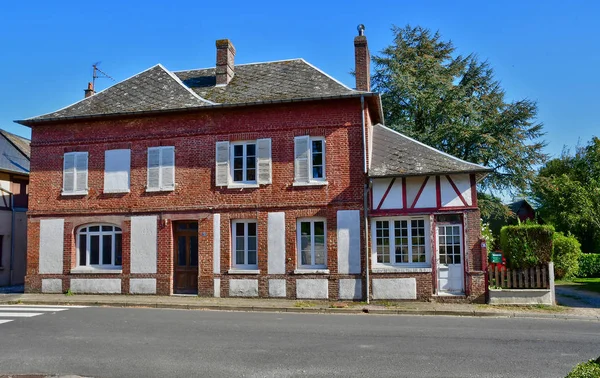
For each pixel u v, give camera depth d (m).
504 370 7.59
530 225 16.30
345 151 16.67
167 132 17.97
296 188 16.88
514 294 15.05
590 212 28.45
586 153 34.94
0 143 24.12
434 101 28.45
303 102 17.00
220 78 19.36
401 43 31.77
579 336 10.33
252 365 7.94
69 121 18.69
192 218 17.50
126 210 18.02
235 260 17.30
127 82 19.97
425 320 12.79
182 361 8.22
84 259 18.48
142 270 17.67
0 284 22.08
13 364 8.16
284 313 14.23
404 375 7.35
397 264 16.16
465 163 15.93
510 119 29.34
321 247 16.77
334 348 9.09
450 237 15.83
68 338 10.10
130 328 11.22
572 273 24.58
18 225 23.33
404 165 16.33
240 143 17.59
